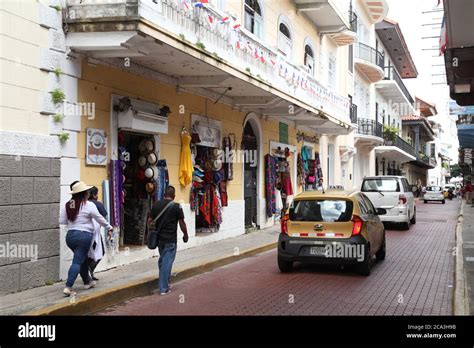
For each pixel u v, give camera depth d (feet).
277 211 61.16
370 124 103.96
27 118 26.45
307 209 33.55
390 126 120.67
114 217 32.55
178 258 37.14
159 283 28.17
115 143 32.83
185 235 28.81
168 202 28.37
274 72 47.14
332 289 28.94
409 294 27.71
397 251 43.83
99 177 31.68
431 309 24.58
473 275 32.12
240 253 40.37
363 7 103.45
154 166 36.65
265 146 58.80
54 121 28.04
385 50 129.90
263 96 48.06
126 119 32.94
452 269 35.17
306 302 25.91
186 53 31.58
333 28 74.13
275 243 47.21
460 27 30.50
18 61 25.89
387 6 103.86
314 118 63.41
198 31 33.76
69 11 28.68
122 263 33.68
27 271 26.16
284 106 52.80
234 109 50.42
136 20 27.37
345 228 32.42
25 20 26.30
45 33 27.53
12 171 25.35
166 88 38.65
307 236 32.89
